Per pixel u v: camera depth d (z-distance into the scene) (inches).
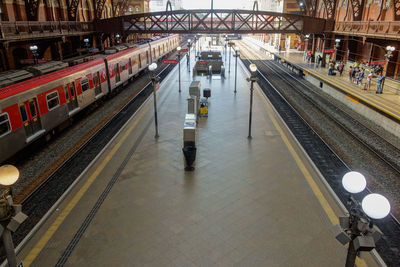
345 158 558.9
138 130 670.5
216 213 370.6
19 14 1051.9
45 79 590.9
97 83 855.7
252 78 583.2
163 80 1277.1
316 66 1446.9
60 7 1331.2
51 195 428.5
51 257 301.0
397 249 329.7
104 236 330.0
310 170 483.8
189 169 481.7
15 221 185.5
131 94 1047.6
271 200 398.6
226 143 595.2
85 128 714.2
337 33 1326.3
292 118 792.9
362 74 980.6
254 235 331.3
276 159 524.1
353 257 191.9
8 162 510.0
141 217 362.9
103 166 498.0
